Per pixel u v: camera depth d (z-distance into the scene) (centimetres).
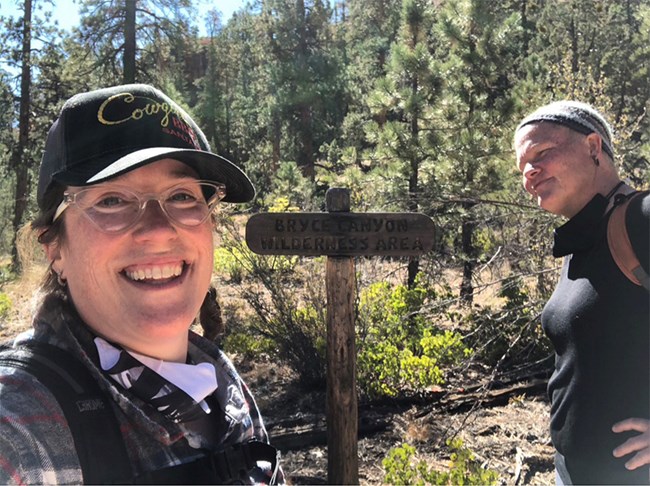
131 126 107
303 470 386
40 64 1691
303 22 2362
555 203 213
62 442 88
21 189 1631
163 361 111
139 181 110
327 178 791
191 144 115
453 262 702
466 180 711
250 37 3403
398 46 766
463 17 780
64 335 101
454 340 509
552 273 543
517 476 355
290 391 522
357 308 538
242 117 3012
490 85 810
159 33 1606
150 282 113
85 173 103
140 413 97
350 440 352
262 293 600
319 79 2308
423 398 482
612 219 186
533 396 485
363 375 486
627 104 1750
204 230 121
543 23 1981
